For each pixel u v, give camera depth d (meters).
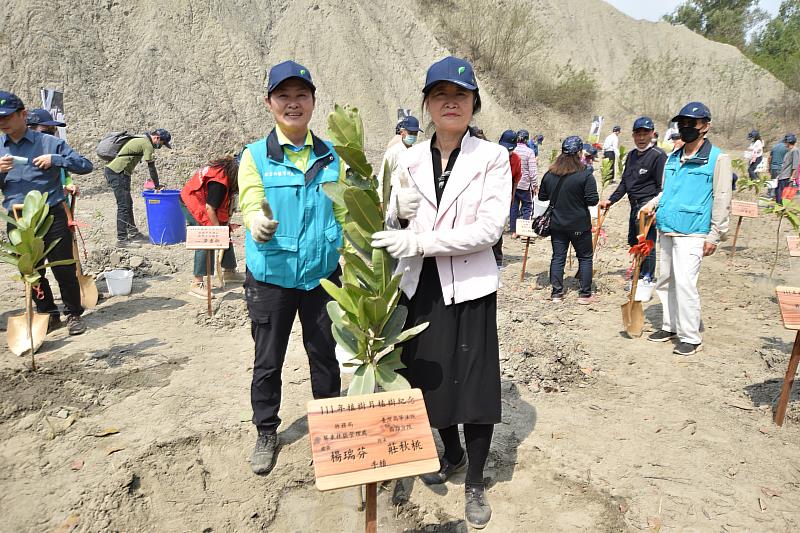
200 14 18.44
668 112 33.47
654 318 5.65
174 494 2.80
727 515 2.72
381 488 2.91
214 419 3.43
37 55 15.03
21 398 3.57
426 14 29.75
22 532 2.48
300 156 2.70
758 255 8.45
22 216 4.02
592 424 3.53
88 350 4.39
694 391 3.98
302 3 22.16
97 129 14.84
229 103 17.44
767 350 4.70
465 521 2.67
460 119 2.29
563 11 41.84
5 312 5.22
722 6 56.28
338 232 2.81
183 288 6.12
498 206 2.35
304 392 3.86
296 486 2.91
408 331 2.19
